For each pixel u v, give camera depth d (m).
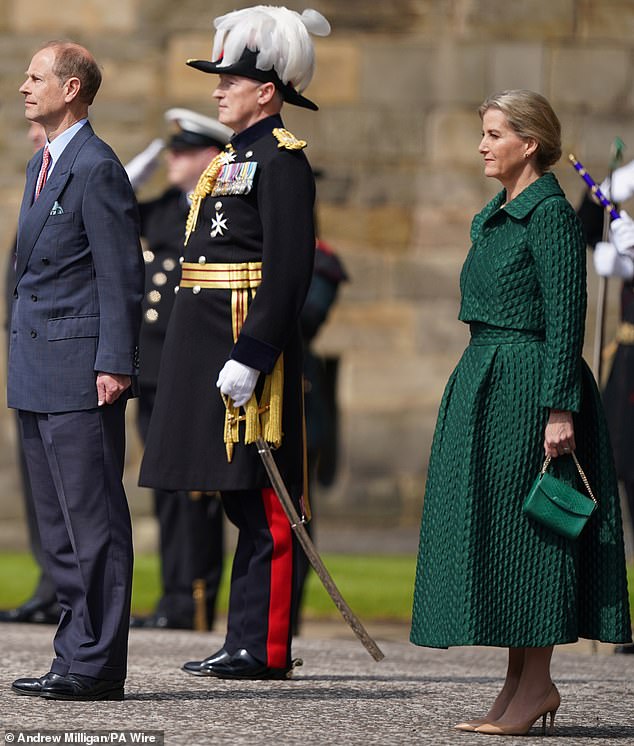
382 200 41.84
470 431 16.12
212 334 19.33
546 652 16.39
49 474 17.64
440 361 41.81
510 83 41.66
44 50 17.56
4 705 16.77
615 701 18.78
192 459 19.28
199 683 19.14
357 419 41.62
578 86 41.59
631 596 29.59
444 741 15.65
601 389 27.09
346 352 41.66
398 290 41.81
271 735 15.67
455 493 16.14
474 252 16.56
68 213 17.22
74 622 17.53
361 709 17.59
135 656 22.14
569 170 41.47
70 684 17.16
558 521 15.88
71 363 17.19
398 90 41.84
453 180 41.91
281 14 19.64
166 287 26.97
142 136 41.44
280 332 18.88
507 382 16.12
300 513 19.77
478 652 25.19
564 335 15.88
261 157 19.27
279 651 19.72
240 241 19.28
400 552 37.53
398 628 29.02
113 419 17.34
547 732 16.39
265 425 19.06
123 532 17.38
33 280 17.39
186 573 27.34
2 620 27.36
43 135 26.31
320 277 26.83
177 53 41.50
